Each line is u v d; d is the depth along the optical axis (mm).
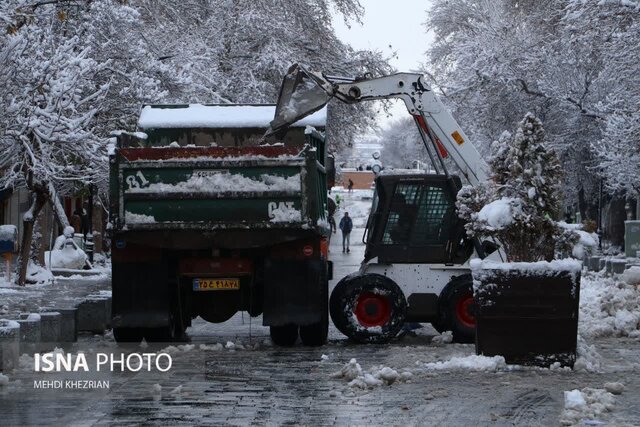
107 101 35812
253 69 57469
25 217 32656
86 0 25781
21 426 12828
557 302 17422
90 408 14070
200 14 59094
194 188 20953
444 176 23297
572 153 60250
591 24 46000
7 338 17438
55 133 29453
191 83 41062
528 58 56750
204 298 22312
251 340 22969
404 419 13211
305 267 21250
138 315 21406
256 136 24750
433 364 17453
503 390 15359
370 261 23281
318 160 23750
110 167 21062
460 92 60062
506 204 17797
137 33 42562
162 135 24703
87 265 43719
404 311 22219
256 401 14562
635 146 44094
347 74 61094
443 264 23109
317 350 20969
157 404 14359
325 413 13625
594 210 71375
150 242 21125
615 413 13422
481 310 17578
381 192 23375
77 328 22500
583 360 17547
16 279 34125
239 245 21062
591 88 54750
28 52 28125
